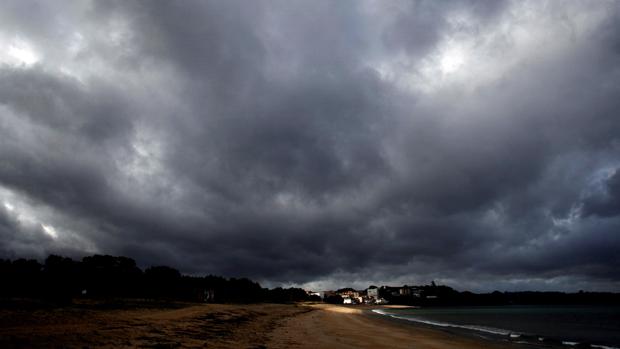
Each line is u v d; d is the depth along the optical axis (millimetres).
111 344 17625
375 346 24906
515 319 82250
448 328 47781
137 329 23656
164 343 19234
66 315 27359
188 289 95812
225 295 118938
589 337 39688
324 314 78000
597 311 144375
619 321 72938
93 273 78312
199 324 31062
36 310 29000
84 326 22953
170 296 86750
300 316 63406
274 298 156375
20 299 37625
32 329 20125
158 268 99812
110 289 76562
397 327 45594
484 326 55219
